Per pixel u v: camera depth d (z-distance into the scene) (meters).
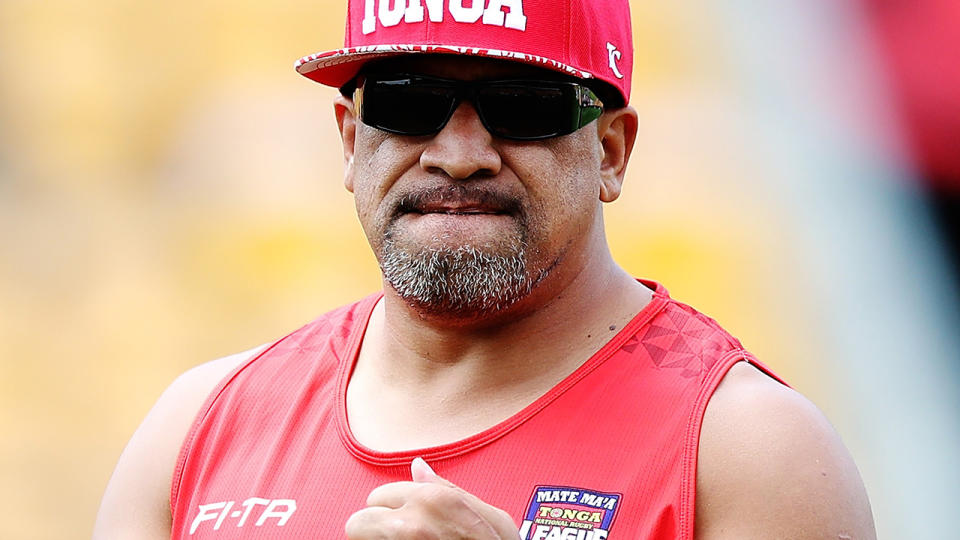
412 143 7.77
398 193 7.80
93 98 30.52
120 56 30.81
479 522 6.62
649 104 28.47
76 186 29.98
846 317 25.52
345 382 8.48
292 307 28.00
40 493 24.48
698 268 25.94
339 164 29.28
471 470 7.58
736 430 7.19
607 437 7.45
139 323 28.14
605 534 7.09
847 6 27.56
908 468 23.75
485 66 7.71
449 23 7.82
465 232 7.60
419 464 6.98
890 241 26.30
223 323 28.02
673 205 26.92
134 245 29.23
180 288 28.56
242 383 8.73
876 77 27.22
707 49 29.02
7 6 30.88
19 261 29.06
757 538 6.93
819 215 26.66
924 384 24.77
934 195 26.45
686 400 7.43
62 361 27.34
